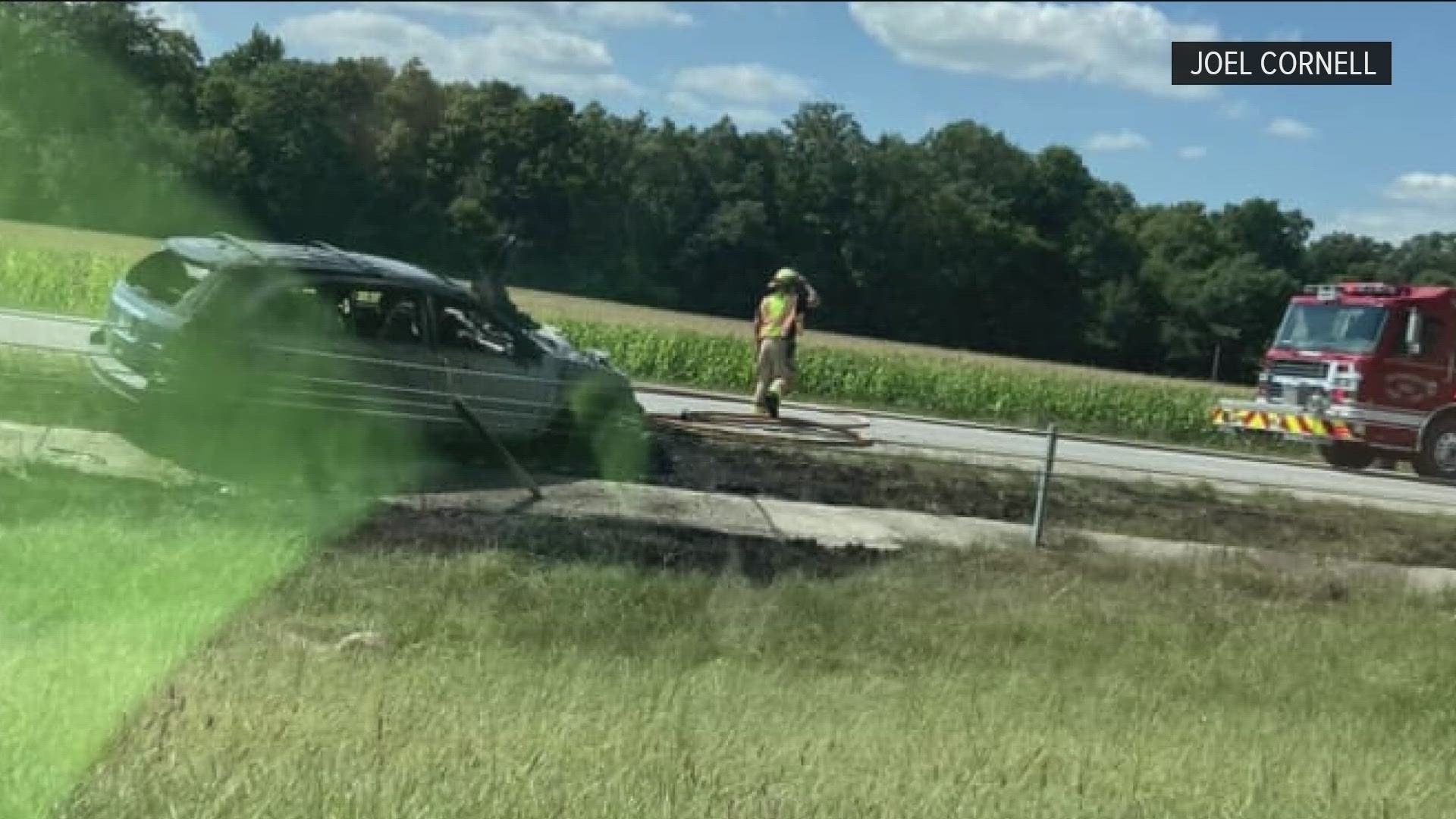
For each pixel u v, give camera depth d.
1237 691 7.56
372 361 11.23
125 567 7.34
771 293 17.64
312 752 4.25
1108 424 30.44
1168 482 15.71
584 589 8.23
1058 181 92.12
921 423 22.05
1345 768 5.54
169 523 8.44
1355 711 7.34
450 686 5.61
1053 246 87.50
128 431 10.71
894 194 89.62
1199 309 81.81
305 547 8.40
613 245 84.62
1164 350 83.31
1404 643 9.15
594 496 11.43
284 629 6.91
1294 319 22.94
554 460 12.45
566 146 82.31
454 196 79.50
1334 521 14.61
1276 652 8.54
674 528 10.61
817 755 4.89
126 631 6.11
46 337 14.17
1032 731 5.84
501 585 8.17
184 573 7.42
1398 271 25.14
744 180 89.00
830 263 89.44
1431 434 21.59
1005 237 87.44
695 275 88.50
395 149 75.19
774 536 10.87
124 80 61.16
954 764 4.95
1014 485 14.24
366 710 4.87
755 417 16.55
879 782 4.64
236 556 7.88
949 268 88.25
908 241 88.88
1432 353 21.53
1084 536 12.32
